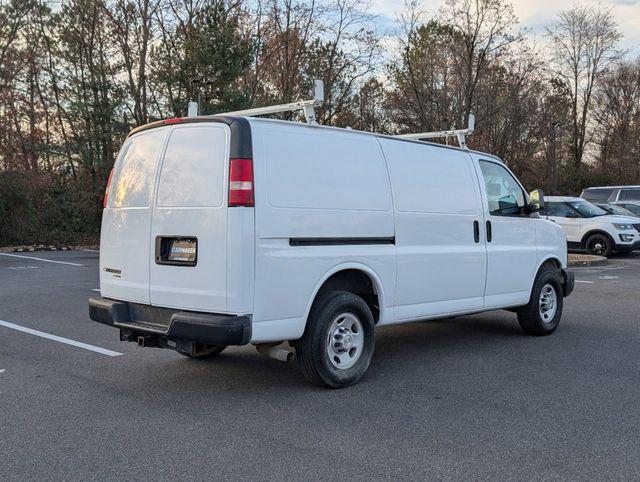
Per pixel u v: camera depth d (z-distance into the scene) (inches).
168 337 202.8
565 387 222.7
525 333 317.4
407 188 246.1
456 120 1191.6
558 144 1886.1
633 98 1966.0
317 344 211.2
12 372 239.6
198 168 203.0
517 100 1238.9
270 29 1307.8
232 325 189.8
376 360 262.7
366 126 1371.8
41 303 406.6
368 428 180.1
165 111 1084.5
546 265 324.2
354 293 235.8
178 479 146.3
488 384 226.5
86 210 1051.3
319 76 1314.0
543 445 167.8
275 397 209.6
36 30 1229.7
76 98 1176.8
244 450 163.3
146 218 215.3
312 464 154.7
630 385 225.3
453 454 161.3
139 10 1184.8
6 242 986.7
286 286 201.2
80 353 270.7
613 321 354.9
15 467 152.8
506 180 301.9
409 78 1203.9
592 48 1964.8
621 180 1914.4
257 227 194.1
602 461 157.6
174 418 188.2
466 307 272.7
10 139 1138.0
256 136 198.7
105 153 1124.5
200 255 198.4
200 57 999.0
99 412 193.6
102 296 235.8
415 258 246.4
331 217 215.5
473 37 1096.2
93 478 146.8
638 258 775.1
